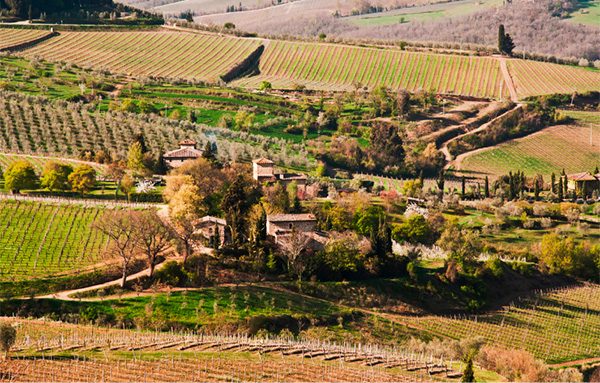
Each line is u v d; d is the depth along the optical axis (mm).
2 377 76938
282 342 99250
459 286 139500
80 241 132750
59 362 82438
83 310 105500
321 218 158250
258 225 135375
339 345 103625
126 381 78562
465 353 104438
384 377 88500
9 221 140750
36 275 116625
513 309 137875
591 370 117125
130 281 115938
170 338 95500
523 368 98500
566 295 149375
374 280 132750
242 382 81625
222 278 121875
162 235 121312
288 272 129125
